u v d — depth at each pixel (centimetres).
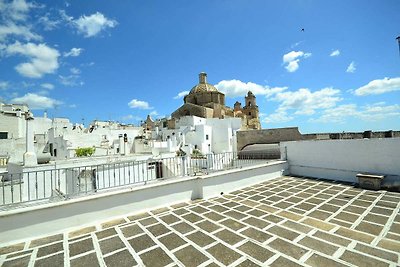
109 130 4144
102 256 409
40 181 1029
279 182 958
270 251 407
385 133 1611
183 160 873
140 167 1211
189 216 591
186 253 409
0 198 846
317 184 900
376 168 853
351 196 722
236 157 1145
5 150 2448
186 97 4875
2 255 419
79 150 2462
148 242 455
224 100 5006
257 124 5550
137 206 629
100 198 571
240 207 652
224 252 408
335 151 977
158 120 6200
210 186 779
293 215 577
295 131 2336
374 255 384
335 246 418
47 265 385
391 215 554
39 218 493
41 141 3247
